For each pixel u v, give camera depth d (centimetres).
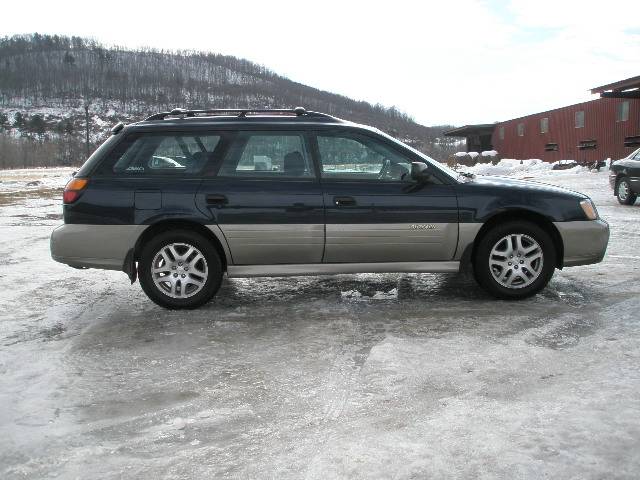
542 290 525
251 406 299
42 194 2084
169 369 354
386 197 474
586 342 378
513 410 282
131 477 236
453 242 481
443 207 476
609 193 1652
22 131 15612
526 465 233
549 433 258
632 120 3103
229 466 241
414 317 450
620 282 551
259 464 242
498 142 4772
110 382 336
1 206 1570
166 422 283
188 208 470
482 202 479
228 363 362
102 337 421
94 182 475
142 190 472
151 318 468
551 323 424
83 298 544
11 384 335
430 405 291
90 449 259
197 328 438
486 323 429
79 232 472
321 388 318
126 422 285
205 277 482
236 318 462
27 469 243
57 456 253
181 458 249
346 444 255
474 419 274
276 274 483
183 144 486
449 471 231
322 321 446
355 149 486
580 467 231
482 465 234
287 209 470
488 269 488
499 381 319
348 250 478
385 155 488
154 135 487
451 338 395
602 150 3372
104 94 19538
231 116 504
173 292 483
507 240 486
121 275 654
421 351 369
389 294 528
